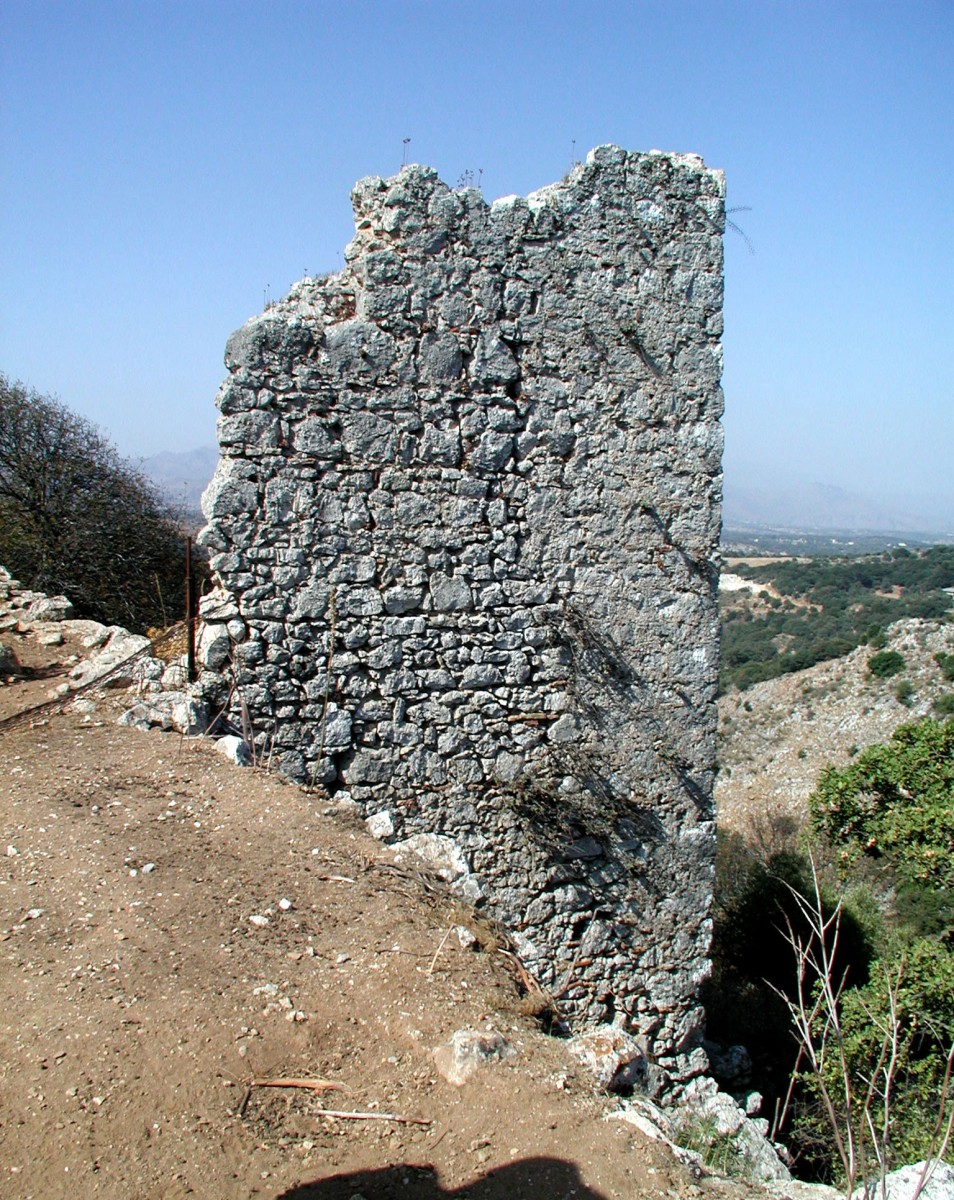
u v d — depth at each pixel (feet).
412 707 25.17
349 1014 13.94
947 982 28.32
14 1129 11.12
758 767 96.84
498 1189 10.96
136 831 18.98
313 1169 11.10
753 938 44.47
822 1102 26.66
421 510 24.71
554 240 25.12
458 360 24.63
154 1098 11.84
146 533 65.31
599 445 25.91
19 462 62.69
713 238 26.27
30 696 29.30
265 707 24.13
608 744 26.71
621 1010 27.45
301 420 23.66
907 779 36.04
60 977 14.10
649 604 26.66
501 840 26.20
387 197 23.90
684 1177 11.69
